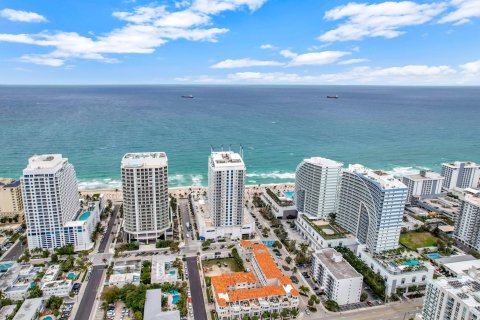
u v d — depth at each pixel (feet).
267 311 571.69
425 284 654.53
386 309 599.57
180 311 569.64
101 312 573.74
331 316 577.43
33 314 537.24
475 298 459.32
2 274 650.84
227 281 617.21
